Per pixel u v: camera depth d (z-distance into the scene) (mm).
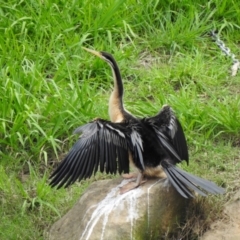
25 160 12422
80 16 14789
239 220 10727
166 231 10461
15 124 12461
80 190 11828
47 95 13281
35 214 11609
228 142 12656
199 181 9883
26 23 14562
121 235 10195
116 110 10633
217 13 15203
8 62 13664
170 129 10398
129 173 10859
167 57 14555
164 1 15203
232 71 14219
